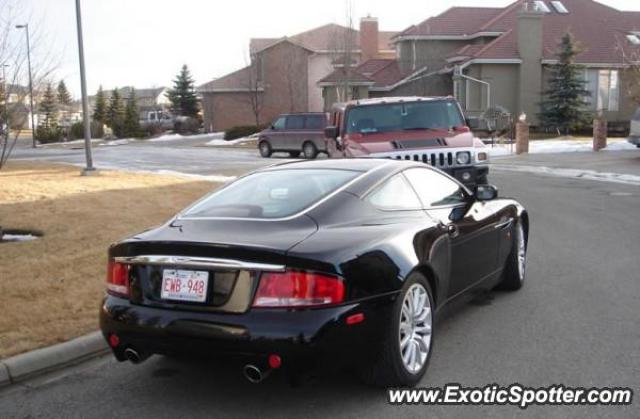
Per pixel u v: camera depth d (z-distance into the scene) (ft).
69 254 27.96
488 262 20.52
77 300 21.79
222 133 178.09
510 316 20.31
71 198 43.52
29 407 15.19
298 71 173.37
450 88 129.08
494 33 128.88
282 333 12.92
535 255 29.07
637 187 55.11
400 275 14.49
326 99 137.69
